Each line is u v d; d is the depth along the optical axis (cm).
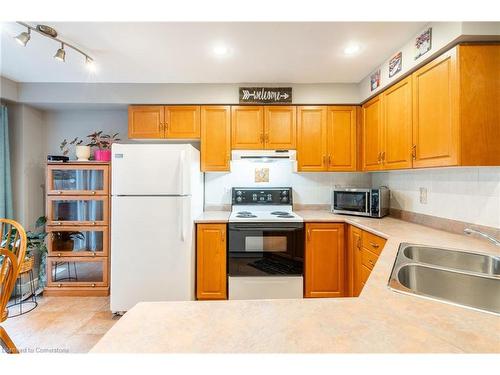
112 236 231
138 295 231
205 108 277
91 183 277
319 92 275
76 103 272
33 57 215
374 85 241
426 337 63
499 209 153
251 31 178
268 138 278
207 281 251
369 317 72
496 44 146
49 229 269
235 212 298
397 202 257
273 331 65
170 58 217
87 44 194
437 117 164
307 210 314
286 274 251
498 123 146
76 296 271
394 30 176
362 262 220
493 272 131
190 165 238
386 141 225
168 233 231
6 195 263
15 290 268
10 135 277
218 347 58
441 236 173
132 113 276
